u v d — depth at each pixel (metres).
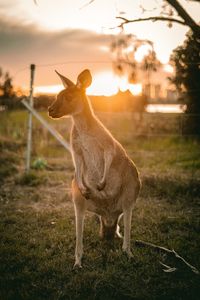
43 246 4.71
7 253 4.53
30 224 5.64
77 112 4.23
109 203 4.40
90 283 3.82
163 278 3.97
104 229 4.70
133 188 4.38
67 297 3.63
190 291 3.72
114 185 4.30
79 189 4.20
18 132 14.30
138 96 15.84
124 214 4.39
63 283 3.88
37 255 4.45
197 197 6.84
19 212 6.21
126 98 15.98
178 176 7.76
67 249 4.68
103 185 4.18
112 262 4.33
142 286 3.80
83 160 4.30
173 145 13.43
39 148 12.41
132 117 16.25
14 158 10.53
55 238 4.96
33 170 9.09
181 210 6.26
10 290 3.69
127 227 4.37
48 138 14.29
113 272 4.00
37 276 3.99
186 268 4.21
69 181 8.26
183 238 5.00
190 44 3.95
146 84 10.28
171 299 3.59
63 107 4.19
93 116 4.33
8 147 12.37
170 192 6.98
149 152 11.99
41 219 5.81
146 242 4.84
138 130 15.95
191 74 10.48
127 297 3.62
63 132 14.89
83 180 4.25
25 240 4.93
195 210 6.27
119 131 16.00
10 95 19.53
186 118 11.55
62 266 4.20
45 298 3.61
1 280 3.90
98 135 4.25
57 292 3.67
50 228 5.44
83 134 4.26
